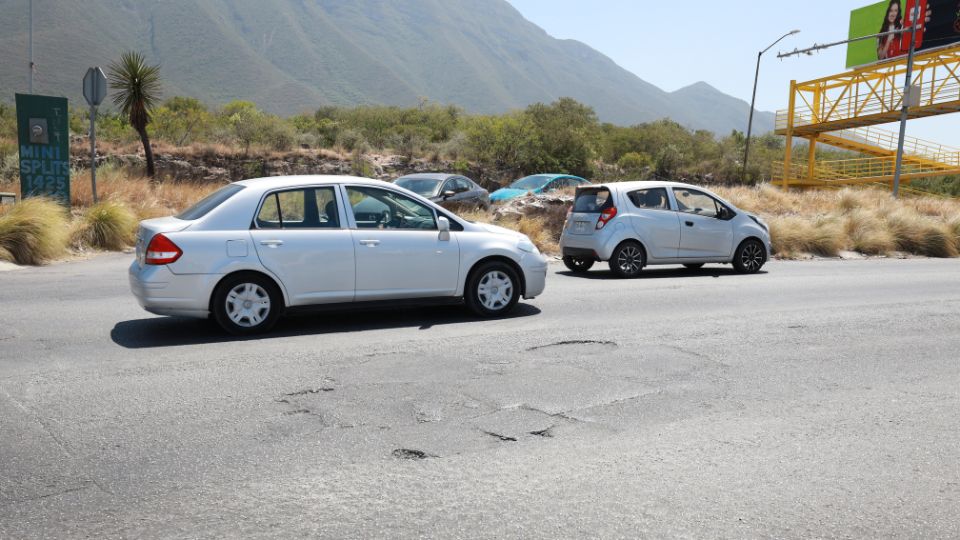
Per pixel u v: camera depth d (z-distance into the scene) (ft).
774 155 190.60
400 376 19.67
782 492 12.83
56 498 12.15
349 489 12.68
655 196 43.57
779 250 58.75
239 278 24.17
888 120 140.77
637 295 35.01
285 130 129.49
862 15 146.00
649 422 16.38
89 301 30.32
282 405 17.06
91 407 16.67
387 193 26.76
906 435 15.75
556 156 146.72
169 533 11.05
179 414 16.30
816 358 22.49
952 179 204.03
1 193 49.60
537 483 13.05
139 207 55.16
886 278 43.55
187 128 128.36
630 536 11.17
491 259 28.40
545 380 19.53
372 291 25.86
